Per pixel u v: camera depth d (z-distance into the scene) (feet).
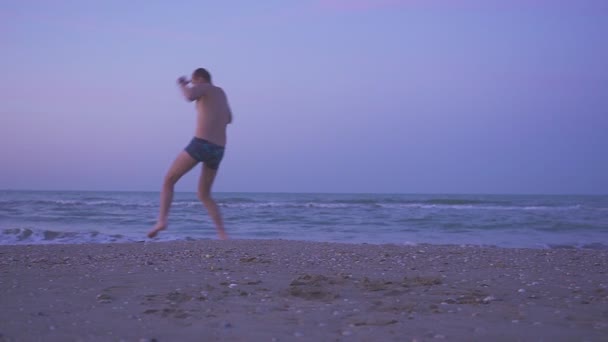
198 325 10.83
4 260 22.53
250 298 13.89
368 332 10.36
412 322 11.21
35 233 42.14
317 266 21.67
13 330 10.29
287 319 11.44
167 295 14.03
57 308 12.44
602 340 9.86
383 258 24.86
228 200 132.77
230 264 21.79
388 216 74.28
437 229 54.90
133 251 27.43
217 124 18.11
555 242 42.01
